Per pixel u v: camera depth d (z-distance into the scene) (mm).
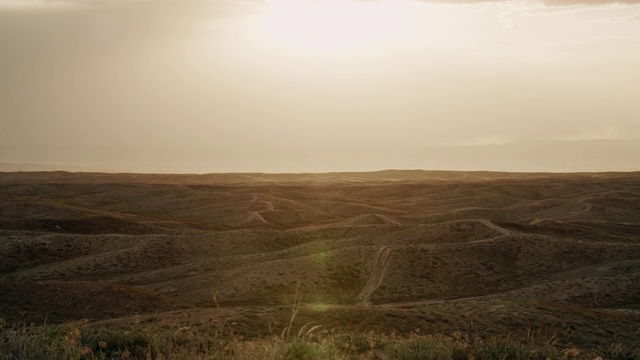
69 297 45500
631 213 151625
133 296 47531
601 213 150250
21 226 108062
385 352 11766
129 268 80125
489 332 30078
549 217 151875
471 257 76375
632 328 33531
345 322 28922
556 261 75438
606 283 59781
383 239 91500
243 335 23875
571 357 12734
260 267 70875
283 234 94875
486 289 69250
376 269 72625
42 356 9328
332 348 11367
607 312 37594
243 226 138000
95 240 88875
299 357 10492
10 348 9469
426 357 11430
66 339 10117
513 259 77125
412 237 90500
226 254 88188
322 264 72062
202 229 129125
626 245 78562
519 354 12164
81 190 193375
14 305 42562
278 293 65938
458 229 91062
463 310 37219
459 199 185875
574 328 31984
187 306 48875
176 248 87562
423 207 179125
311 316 29344
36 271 77250
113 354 10906
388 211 165000
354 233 96688
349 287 69562
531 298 59438
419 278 70875
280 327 26172
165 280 73438
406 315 31406
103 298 45812
